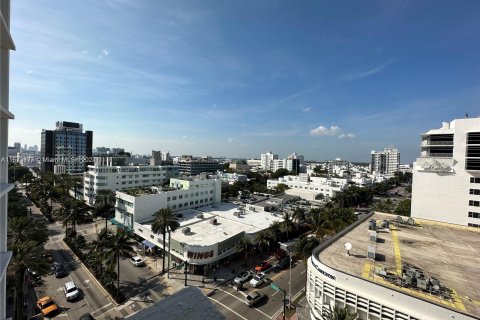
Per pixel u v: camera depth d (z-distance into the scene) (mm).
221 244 50625
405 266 29156
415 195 59281
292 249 56625
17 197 83562
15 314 31922
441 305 20781
